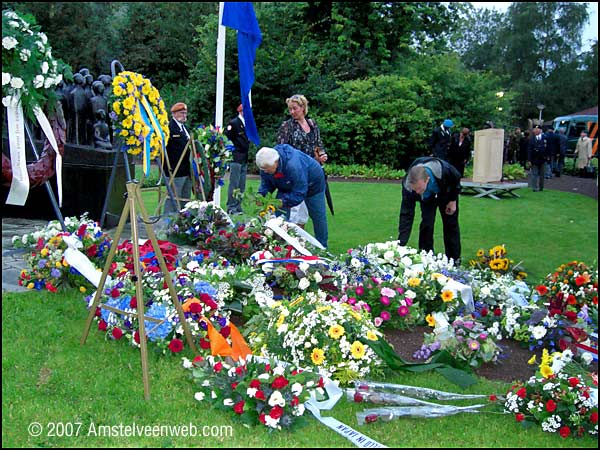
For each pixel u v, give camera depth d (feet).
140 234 24.73
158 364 12.59
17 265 18.57
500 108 69.82
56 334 13.62
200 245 20.98
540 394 11.12
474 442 10.41
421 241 20.83
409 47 78.07
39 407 10.80
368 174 57.47
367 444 10.10
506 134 79.66
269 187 21.03
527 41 151.84
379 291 15.29
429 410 11.18
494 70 155.22
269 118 65.21
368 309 14.58
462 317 14.64
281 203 20.13
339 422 10.83
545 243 27.91
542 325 14.52
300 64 65.51
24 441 9.85
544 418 10.84
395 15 75.51
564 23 152.76
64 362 12.43
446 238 21.09
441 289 15.88
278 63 65.10
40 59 15.75
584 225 32.53
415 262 17.01
